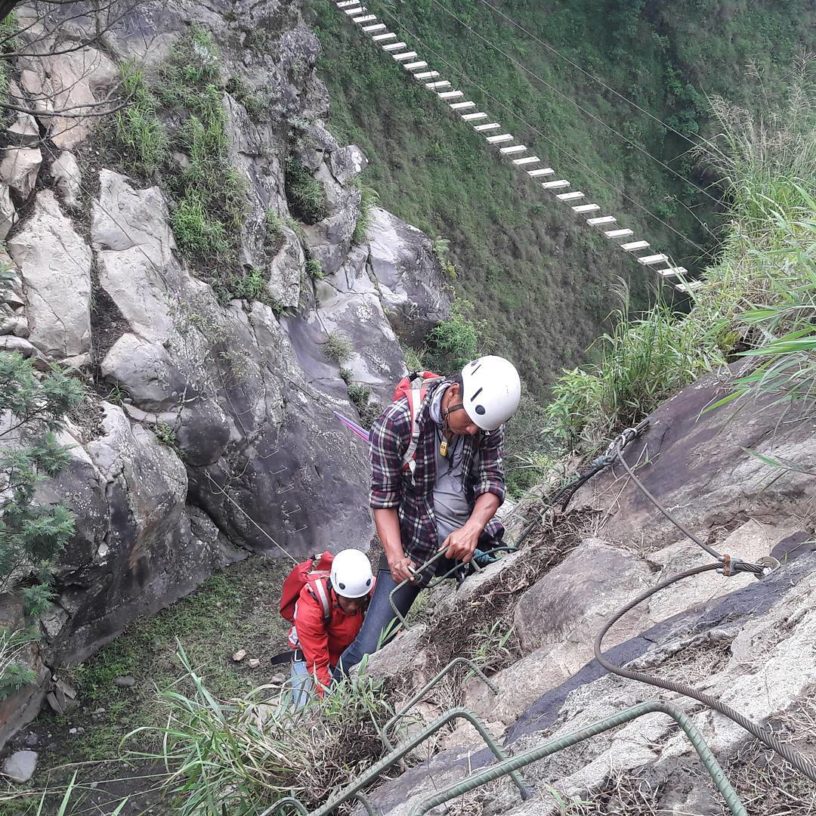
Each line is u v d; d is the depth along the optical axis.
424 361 13.20
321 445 9.00
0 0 3.07
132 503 6.64
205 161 8.84
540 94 27.41
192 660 6.90
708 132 29.27
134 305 7.56
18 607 5.78
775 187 4.34
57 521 4.92
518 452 9.77
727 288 3.88
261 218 9.50
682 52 29.97
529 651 2.79
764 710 1.62
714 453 2.91
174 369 7.55
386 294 12.55
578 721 2.00
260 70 10.30
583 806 1.64
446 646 3.04
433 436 3.14
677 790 1.60
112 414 6.90
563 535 3.25
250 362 8.49
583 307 25.31
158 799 5.31
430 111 24.08
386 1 24.55
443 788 2.14
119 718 6.24
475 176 24.31
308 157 11.27
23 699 5.91
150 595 7.30
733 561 2.27
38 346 6.92
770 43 31.69
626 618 2.54
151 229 8.04
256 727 2.74
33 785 5.56
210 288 8.48
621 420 3.71
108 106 8.04
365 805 1.99
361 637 3.39
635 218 27.89
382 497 3.21
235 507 8.10
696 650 2.06
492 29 27.30
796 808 1.46
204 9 9.58
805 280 3.09
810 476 2.49
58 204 7.43
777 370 2.54
